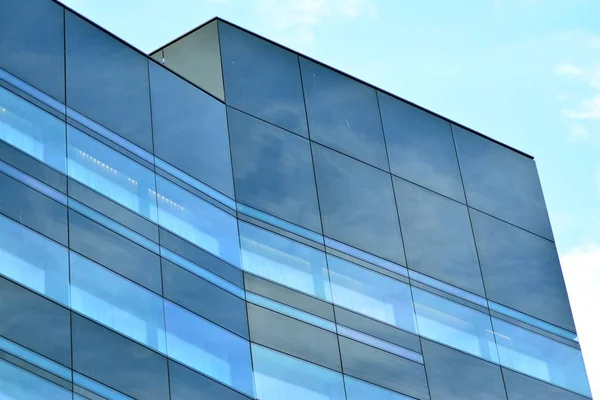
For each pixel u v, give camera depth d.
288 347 56.94
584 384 65.75
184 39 64.81
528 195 70.50
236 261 57.84
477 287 65.06
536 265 68.12
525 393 63.34
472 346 62.91
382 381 58.75
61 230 52.22
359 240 62.25
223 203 58.94
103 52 58.25
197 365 53.72
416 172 66.50
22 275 50.06
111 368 50.78
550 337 66.19
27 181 52.31
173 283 54.84
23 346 48.69
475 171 69.06
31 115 54.06
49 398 48.44
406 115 68.00
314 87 65.38
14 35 55.53
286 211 60.69
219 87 62.53
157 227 55.72
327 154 63.75
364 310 60.31
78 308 51.00
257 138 61.91
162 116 58.94
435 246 64.81
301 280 59.22
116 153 56.16
